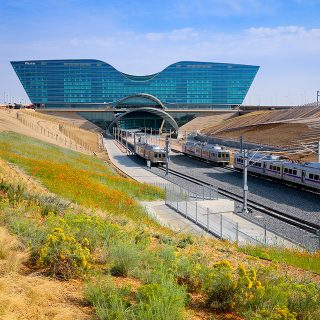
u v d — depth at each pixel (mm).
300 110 138625
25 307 6297
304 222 33469
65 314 6195
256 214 36469
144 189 39688
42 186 24688
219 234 25438
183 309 6660
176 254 10719
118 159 83125
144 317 5918
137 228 16969
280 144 99438
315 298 7906
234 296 7477
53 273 7992
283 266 14172
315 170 47094
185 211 31953
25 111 146250
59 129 122625
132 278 8688
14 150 43281
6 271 7758
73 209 17219
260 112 174875
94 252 10461
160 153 71812
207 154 78812
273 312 7117
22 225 10750
